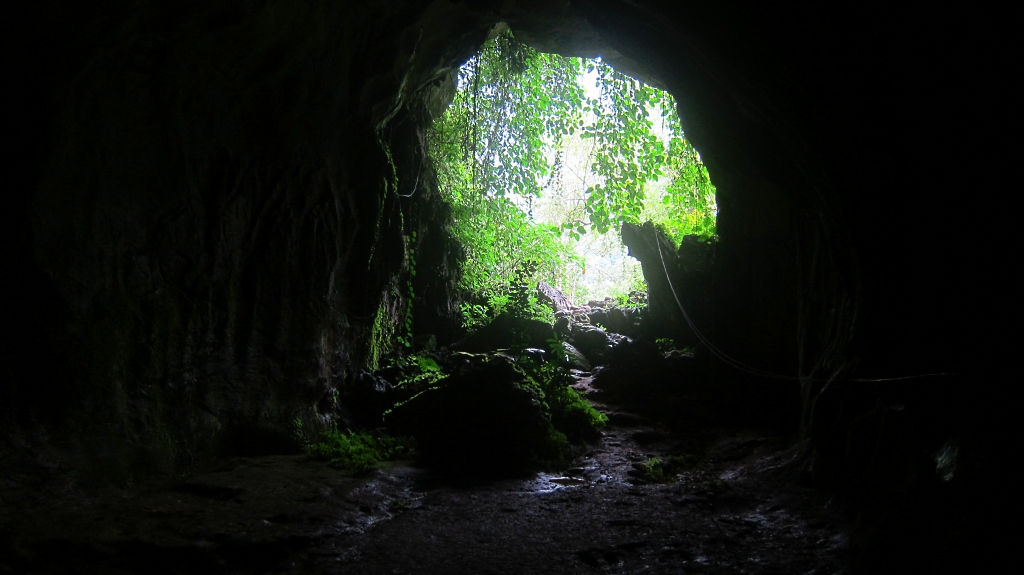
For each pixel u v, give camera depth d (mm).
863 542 5113
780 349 10305
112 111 6160
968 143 3883
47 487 5695
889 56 4031
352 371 9914
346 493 6918
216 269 7660
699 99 7742
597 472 8227
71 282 6113
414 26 7977
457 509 6758
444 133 12375
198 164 7180
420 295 12320
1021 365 3830
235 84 6996
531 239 14477
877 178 4547
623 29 7262
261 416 8164
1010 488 3697
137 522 5590
